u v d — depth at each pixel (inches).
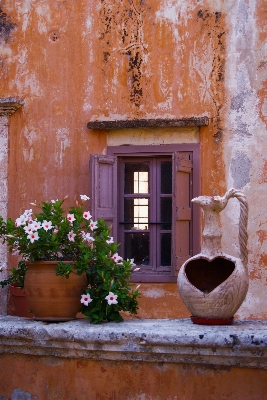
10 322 175.3
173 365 156.6
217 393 153.2
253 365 150.5
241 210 179.2
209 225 176.7
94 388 161.8
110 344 158.1
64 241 187.3
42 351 165.5
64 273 175.6
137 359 157.9
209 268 180.4
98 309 176.2
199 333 152.2
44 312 178.4
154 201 339.9
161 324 171.8
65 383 164.2
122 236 342.3
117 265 183.0
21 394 167.6
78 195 338.6
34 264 179.6
